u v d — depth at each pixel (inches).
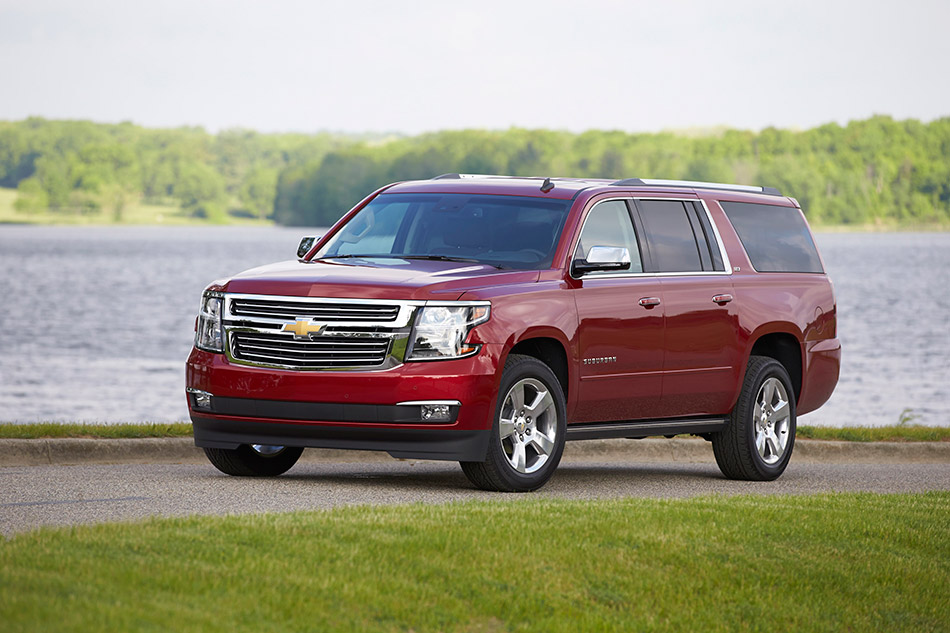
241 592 319.0
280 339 524.4
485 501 455.8
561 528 404.8
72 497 491.2
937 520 474.0
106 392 1993.1
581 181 605.0
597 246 555.5
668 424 595.2
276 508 469.7
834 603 386.6
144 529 370.3
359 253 582.2
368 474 606.2
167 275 5762.8
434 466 666.2
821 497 510.3
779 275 650.2
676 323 588.1
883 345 2940.5
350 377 511.5
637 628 345.7
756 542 418.6
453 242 571.5
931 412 1867.6
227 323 536.4
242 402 528.7
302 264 565.6
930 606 397.1
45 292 4581.7
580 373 552.4
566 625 338.6
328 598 324.8
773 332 637.9
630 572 376.2
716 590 377.7
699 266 610.5
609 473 654.5
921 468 722.8
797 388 658.2
